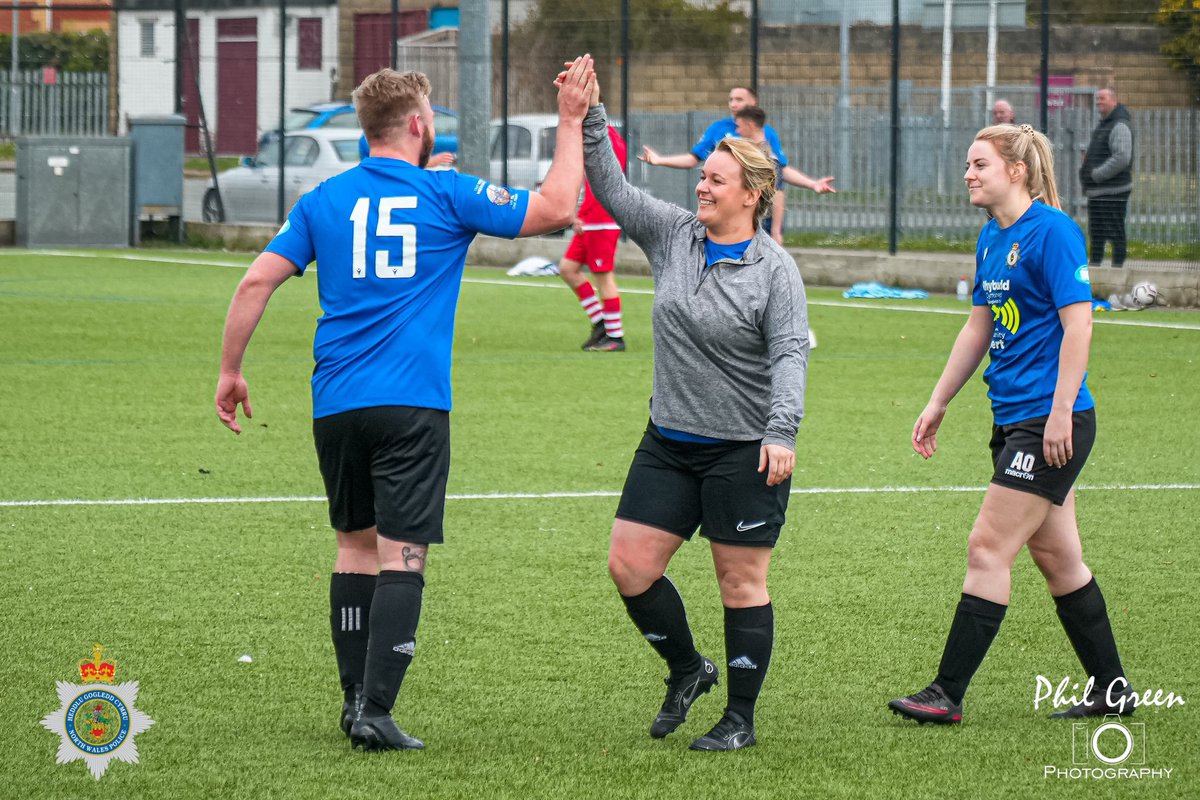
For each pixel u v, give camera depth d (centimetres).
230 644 1886
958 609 1623
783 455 1483
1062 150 6631
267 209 8494
